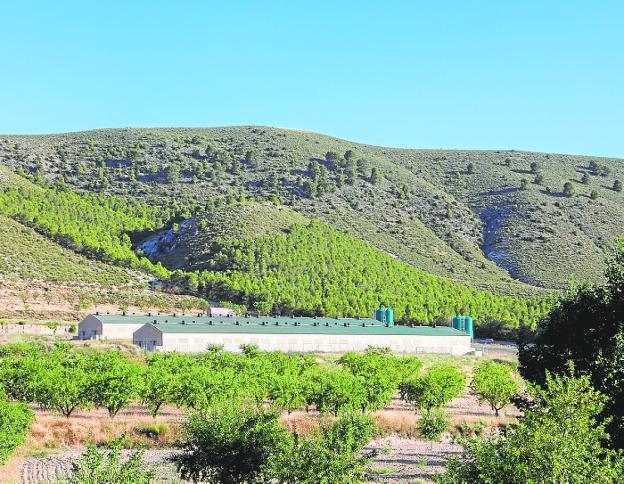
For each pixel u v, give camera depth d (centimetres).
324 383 6372
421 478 4381
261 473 3391
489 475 2556
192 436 3503
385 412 7006
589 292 4084
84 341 11088
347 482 3156
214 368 7606
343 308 17125
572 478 2458
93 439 5138
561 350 3972
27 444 4831
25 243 17788
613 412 3334
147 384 6050
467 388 9731
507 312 17538
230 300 17688
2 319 12875
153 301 16375
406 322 17188
